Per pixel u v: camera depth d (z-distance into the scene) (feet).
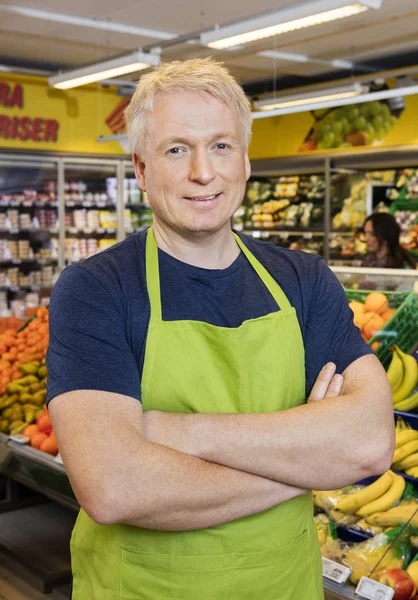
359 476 4.30
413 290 9.41
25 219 26.40
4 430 11.69
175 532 4.29
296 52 25.52
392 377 8.63
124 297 4.34
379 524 7.61
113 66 18.86
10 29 22.09
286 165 27.73
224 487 4.06
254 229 29.63
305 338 4.76
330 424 4.22
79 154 27.02
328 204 26.37
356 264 25.43
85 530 4.74
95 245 28.14
